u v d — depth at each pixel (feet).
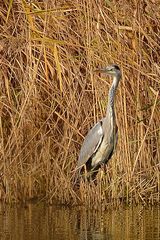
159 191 45.01
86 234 36.01
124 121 44.60
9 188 44.57
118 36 45.32
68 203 44.24
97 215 41.27
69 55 45.52
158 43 46.57
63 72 45.57
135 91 45.60
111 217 40.75
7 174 44.57
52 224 38.55
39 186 46.09
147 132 44.09
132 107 45.65
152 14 46.42
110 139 44.09
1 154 45.01
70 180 44.65
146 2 46.32
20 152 44.75
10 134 45.06
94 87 45.06
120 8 46.44
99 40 45.19
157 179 45.24
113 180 44.24
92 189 43.27
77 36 46.11
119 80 43.83
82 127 45.73
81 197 43.70
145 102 46.11
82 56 45.85
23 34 45.85
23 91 45.34
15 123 44.93
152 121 45.75
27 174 45.42
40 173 45.75
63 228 37.58
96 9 45.42
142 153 45.27
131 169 44.70
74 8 46.19
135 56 45.52
